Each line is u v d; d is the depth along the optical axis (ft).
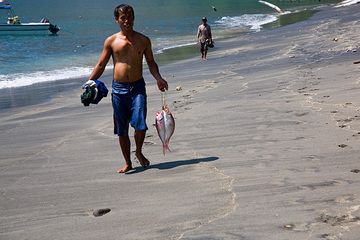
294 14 170.91
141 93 24.95
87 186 23.54
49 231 18.49
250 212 18.10
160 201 20.31
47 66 87.10
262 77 51.60
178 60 83.71
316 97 37.55
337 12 153.89
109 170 25.82
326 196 18.95
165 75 65.46
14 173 27.22
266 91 42.78
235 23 159.63
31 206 21.57
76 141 33.55
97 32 154.81
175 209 19.20
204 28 81.10
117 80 24.88
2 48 116.26
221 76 57.82
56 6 300.20
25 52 108.17
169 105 42.22
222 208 18.79
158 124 25.31
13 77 75.05
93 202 21.21
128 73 24.73
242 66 64.59
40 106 52.11
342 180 20.65
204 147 28.12
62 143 33.35
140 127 24.77
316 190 19.71
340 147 25.31
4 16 238.89
